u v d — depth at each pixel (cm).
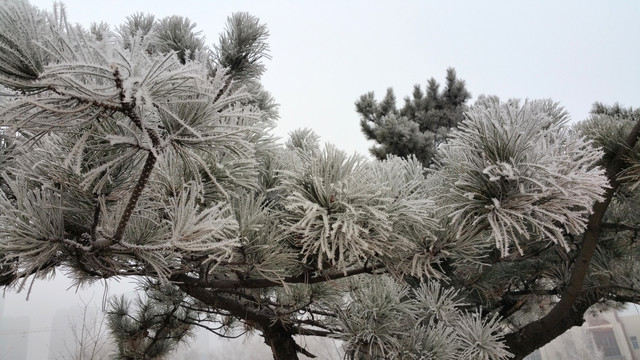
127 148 49
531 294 133
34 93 38
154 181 64
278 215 73
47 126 38
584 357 533
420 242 73
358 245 63
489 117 65
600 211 102
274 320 94
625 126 103
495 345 92
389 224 66
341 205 64
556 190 62
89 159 53
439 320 100
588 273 123
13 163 65
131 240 59
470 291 119
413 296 117
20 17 36
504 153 64
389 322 89
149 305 145
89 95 34
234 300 93
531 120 64
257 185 74
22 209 51
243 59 87
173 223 50
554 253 128
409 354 86
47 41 36
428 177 81
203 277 77
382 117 229
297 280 76
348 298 101
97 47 35
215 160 63
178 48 89
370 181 67
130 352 142
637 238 126
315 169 66
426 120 235
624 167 102
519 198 64
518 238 102
